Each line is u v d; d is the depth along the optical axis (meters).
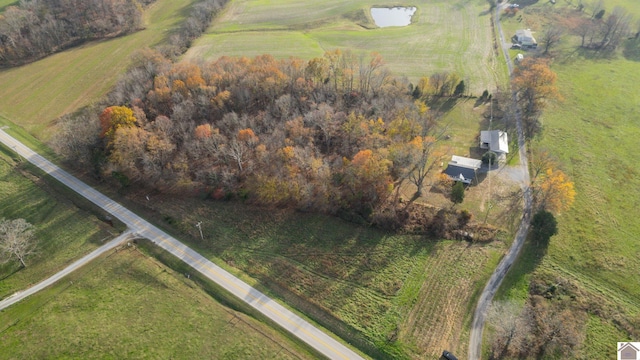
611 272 83.31
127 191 106.06
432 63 161.88
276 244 91.69
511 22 194.50
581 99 138.50
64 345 72.25
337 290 81.81
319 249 90.06
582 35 176.62
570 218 94.69
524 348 70.94
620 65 159.25
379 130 107.94
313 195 97.81
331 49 172.88
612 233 91.06
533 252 87.12
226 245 91.88
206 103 114.88
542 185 97.06
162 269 86.31
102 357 70.62
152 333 74.38
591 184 103.94
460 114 131.50
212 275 85.19
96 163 107.69
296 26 193.50
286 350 71.62
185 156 107.94
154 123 109.00
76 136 110.25
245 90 117.88
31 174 111.81
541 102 132.00
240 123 108.81
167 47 159.75
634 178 105.69
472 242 90.00
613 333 73.19
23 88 147.38
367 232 93.06
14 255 88.69
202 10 193.12
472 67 158.25
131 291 82.12
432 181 104.94
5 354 71.12
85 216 99.38
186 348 72.00
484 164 109.88
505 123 126.00
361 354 71.56
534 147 116.00
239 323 76.12
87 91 144.12
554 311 75.94
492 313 76.00
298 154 99.62
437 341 72.62
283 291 82.06
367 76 133.88
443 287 81.19
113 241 92.88
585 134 121.75
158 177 106.56
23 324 76.25
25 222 92.62
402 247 89.56
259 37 181.88
